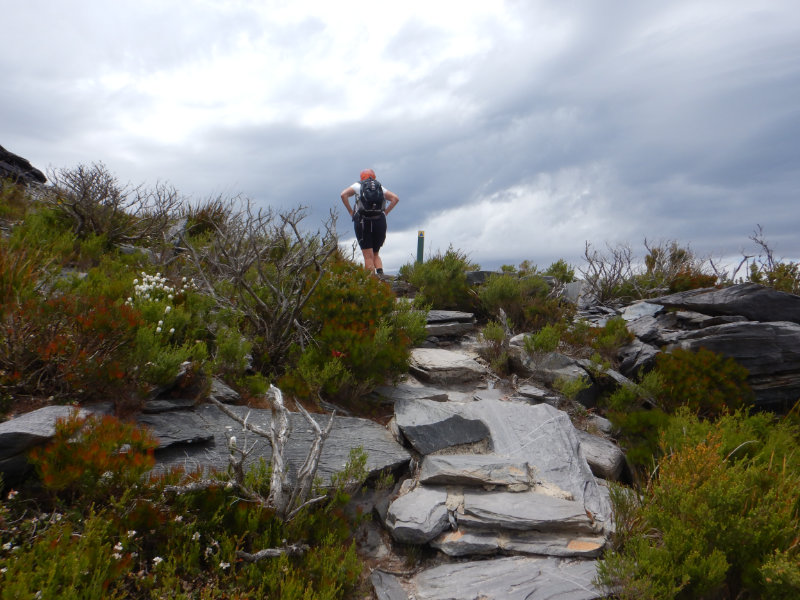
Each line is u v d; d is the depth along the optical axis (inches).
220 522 132.2
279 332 228.4
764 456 178.2
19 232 274.8
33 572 94.8
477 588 131.3
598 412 254.8
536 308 339.3
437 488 170.2
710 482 140.3
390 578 140.8
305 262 239.5
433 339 317.1
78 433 124.5
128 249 339.0
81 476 114.7
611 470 196.4
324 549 136.1
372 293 251.4
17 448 118.2
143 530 120.7
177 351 183.0
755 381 256.8
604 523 154.1
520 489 167.9
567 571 136.4
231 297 250.1
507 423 208.8
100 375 151.8
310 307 242.2
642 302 374.6
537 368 270.8
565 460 187.0
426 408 209.6
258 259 226.1
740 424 208.7
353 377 221.0
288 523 137.5
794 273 381.4
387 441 192.2
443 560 148.3
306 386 207.2
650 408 253.4
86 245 301.7
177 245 340.5
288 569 125.0
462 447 194.1
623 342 302.7
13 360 146.1
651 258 498.3
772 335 262.5
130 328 158.6
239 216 280.5
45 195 367.6
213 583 118.4
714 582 123.7
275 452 145.2
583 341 303.4
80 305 161.6
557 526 151.2
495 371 281.6
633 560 133.0
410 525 150.7
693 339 281.9
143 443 126.8
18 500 115.6
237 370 202.7
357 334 221.6
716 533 132.8
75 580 94.5
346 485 154.6
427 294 374.6
